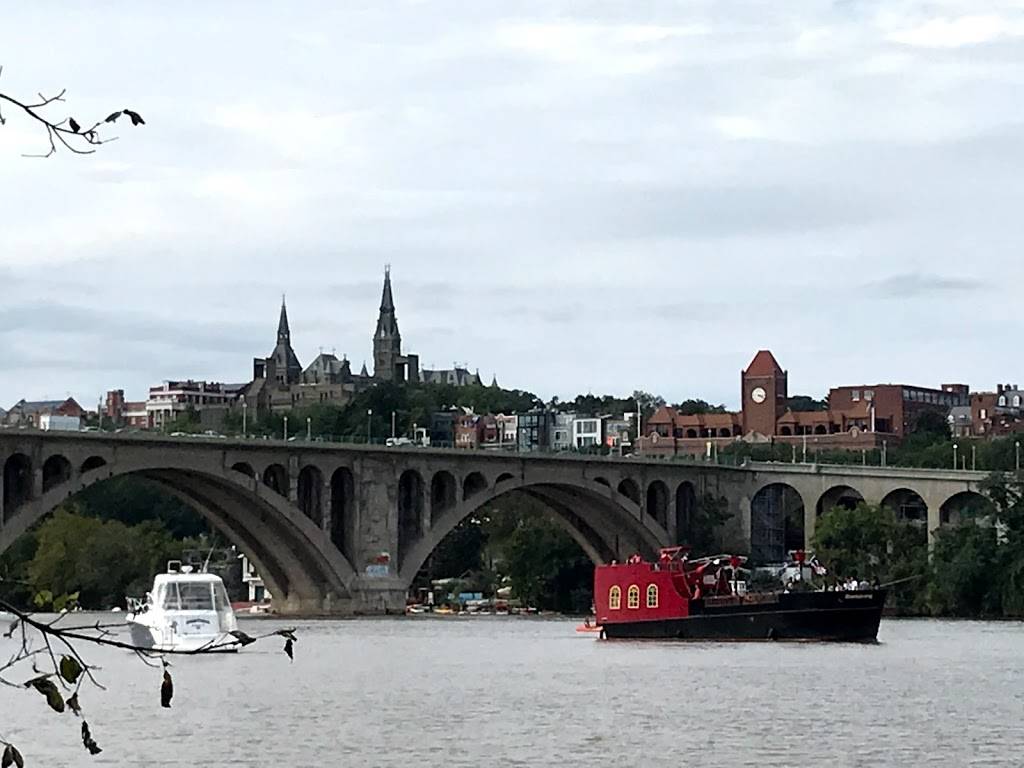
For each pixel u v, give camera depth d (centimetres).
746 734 6688
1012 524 19662
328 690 8694
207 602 11844
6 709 7656
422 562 19712
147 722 7144
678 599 13238
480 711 7550
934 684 8969
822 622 12938
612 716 7344
